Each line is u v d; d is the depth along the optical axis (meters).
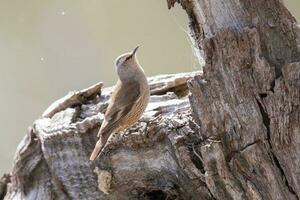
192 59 15.05
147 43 15.36
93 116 9.53
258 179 7.81
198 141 8.30
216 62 7.97
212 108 8.02
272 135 7.70
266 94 7.76
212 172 7.96
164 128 8.63
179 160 8.30
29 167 9.97
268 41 7.98
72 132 9.44
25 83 15.62
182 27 14.92
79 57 15.46
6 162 15.21
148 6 15.16
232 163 7.88
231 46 7.89
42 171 9.87
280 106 7.64
